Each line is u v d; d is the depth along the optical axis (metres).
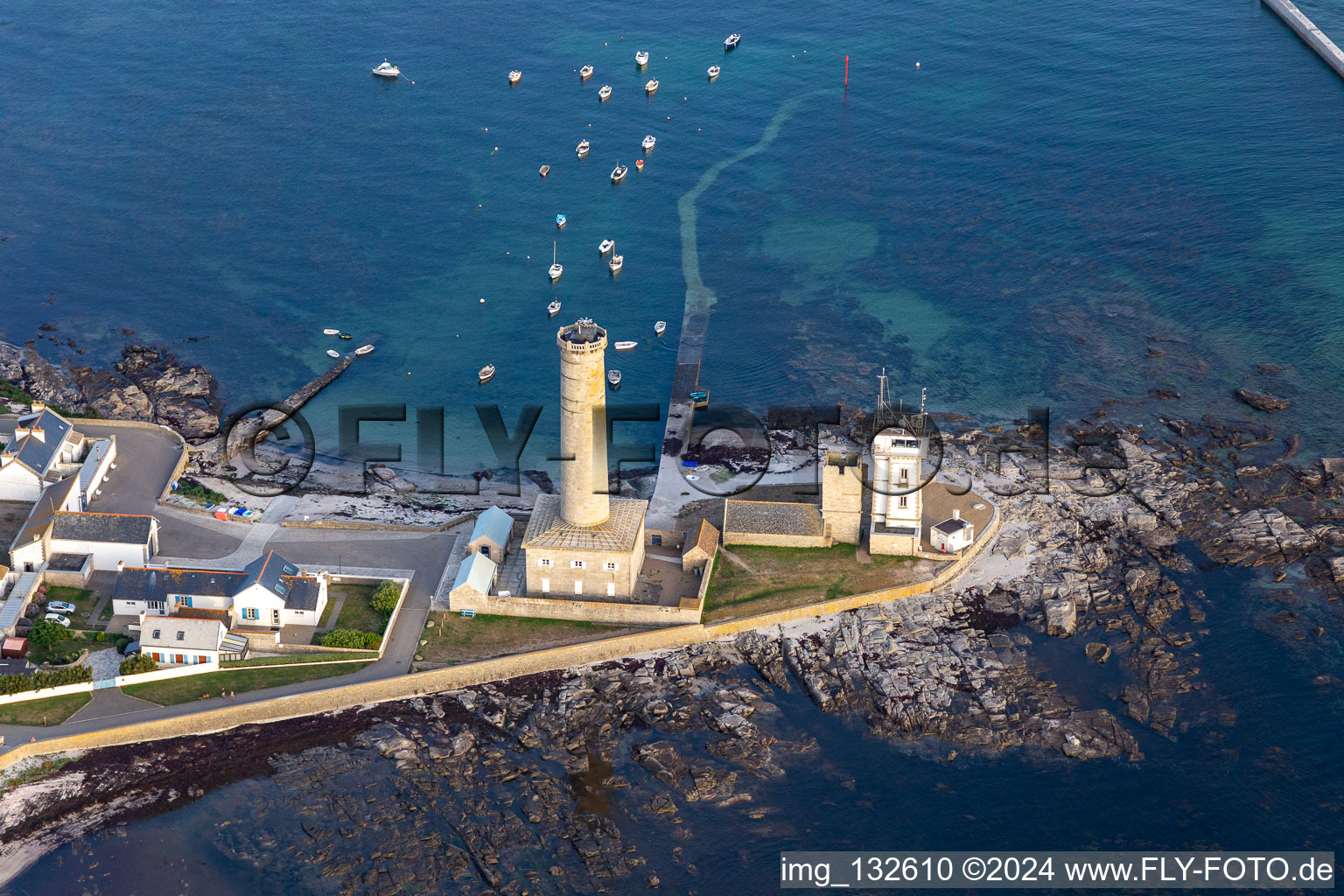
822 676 167.62
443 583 179.88
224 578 171.12
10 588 175.75
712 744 157.88
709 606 176.25
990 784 153.00
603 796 150.75
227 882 138.88
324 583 173.88
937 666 168.88
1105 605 180.00
